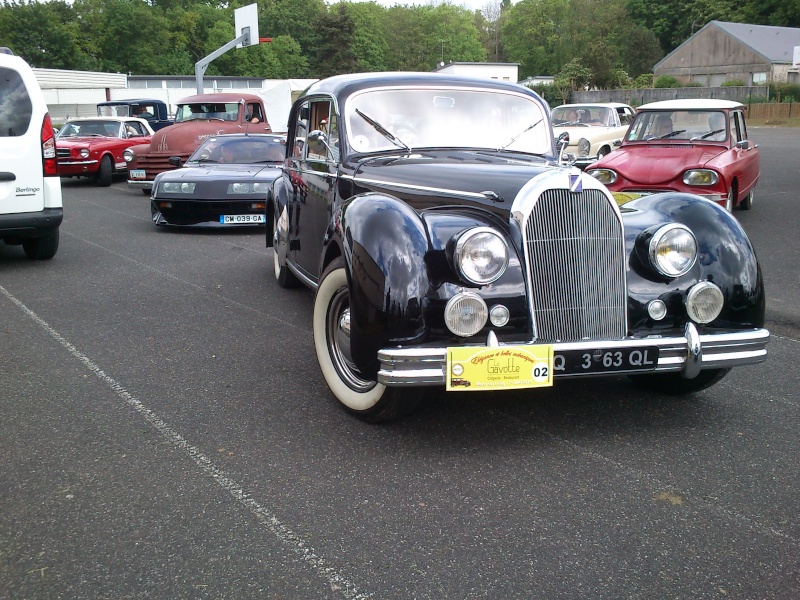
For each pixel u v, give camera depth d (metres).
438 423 3.87
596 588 2.51
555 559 2.68
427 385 3.33
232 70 84.56
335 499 3.10
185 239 9.77
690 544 2.77
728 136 10.27
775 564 2.65
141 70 75.69
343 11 75.31
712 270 3.73
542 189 3.48
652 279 3.68
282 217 6.53
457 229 3.51
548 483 3.24
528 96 5.15
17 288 6.92
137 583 2.54
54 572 2.60
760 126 43.47
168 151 14.81
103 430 3.77
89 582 2.54
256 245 9.33
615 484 3.23
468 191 3.73
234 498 3.11
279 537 2.82
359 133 4.77
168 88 48.66
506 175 3.73
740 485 3.22
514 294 3.47
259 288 6.98
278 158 11.42
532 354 3.37
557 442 3.65
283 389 4.36
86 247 9.12
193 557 2.69
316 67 75.56
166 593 2.48
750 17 76.69
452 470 3.36
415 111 4.89
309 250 5.47
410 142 4.81
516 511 3.01
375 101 4.85
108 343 5.24
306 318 5.94
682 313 3.69
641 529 2.88
